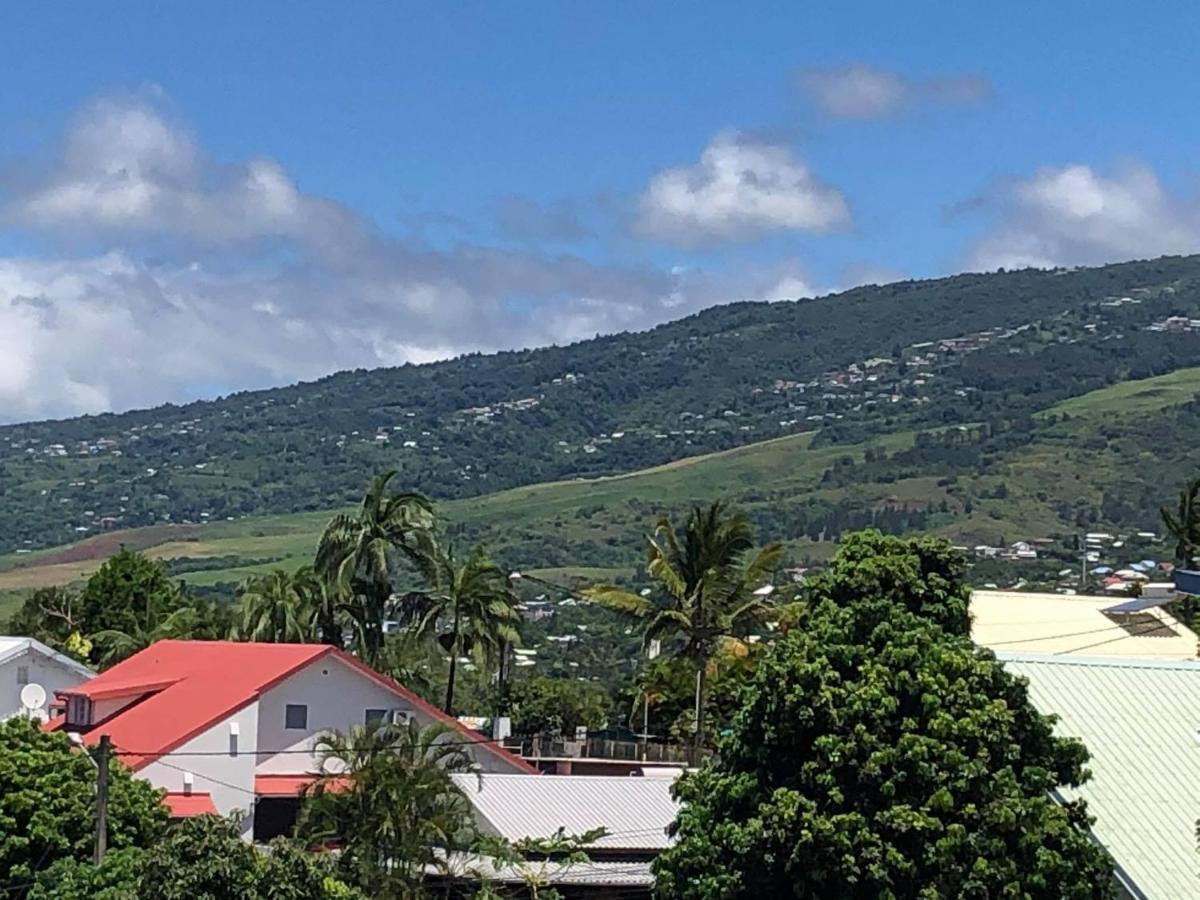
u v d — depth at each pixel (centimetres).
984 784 2759
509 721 7619
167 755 5312
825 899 2742
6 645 6731
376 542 7562
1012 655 3456
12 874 3825
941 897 2688
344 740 4412
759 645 7306
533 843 4512
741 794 2878
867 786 2789
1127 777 3094
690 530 6662
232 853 3077
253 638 7994
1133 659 3444
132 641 9119
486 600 7750
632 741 7762
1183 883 2861
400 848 4097
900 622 2969
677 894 2934
